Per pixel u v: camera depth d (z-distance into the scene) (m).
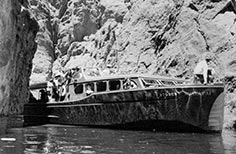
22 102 18.08
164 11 28.39
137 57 28.22
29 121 21.05
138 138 12.69
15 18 13.49
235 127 17.31
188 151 9.50
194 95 14.49
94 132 15.07
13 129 15.82
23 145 10.01
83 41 39.41
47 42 40.12
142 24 29.92
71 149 9.52
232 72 19.78
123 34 31.47
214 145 10.83
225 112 18.47
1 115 12.46
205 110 14.44
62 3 43.50
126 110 16.25
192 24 23.91
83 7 40.31
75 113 18.64
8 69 12.45
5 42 11.74
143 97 15.63
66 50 40.16
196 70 15.45
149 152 9.22
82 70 19.25
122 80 16.72
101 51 34.81
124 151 9.34
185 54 23.12
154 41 27.80
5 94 12.45
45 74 37.19
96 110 17.52
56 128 17.25
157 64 25.64
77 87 18.83
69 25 41.03
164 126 15.35
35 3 41.16
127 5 37.25
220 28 22.19
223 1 23.30
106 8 38.19
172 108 14.94
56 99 20.38
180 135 13.86
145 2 31.06
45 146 10.00
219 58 20.94
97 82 17.66
